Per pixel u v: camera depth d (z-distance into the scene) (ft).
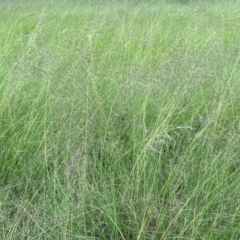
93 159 9.97
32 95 11.94
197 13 21.97
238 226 8.12
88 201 8.70
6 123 11.01
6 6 24.99
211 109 11.21
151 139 8.93
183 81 11.52
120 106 11.46
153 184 8.89
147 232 8.24
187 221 8.16
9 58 13.91
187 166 9.43
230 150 9.56
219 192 8.77
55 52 13.05
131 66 12.47
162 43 16.60
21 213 8.44
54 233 7.95
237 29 17.66
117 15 19.36
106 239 8.21
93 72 12.64
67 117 10.73
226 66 13.15
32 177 9.57
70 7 23.94
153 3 26.22
